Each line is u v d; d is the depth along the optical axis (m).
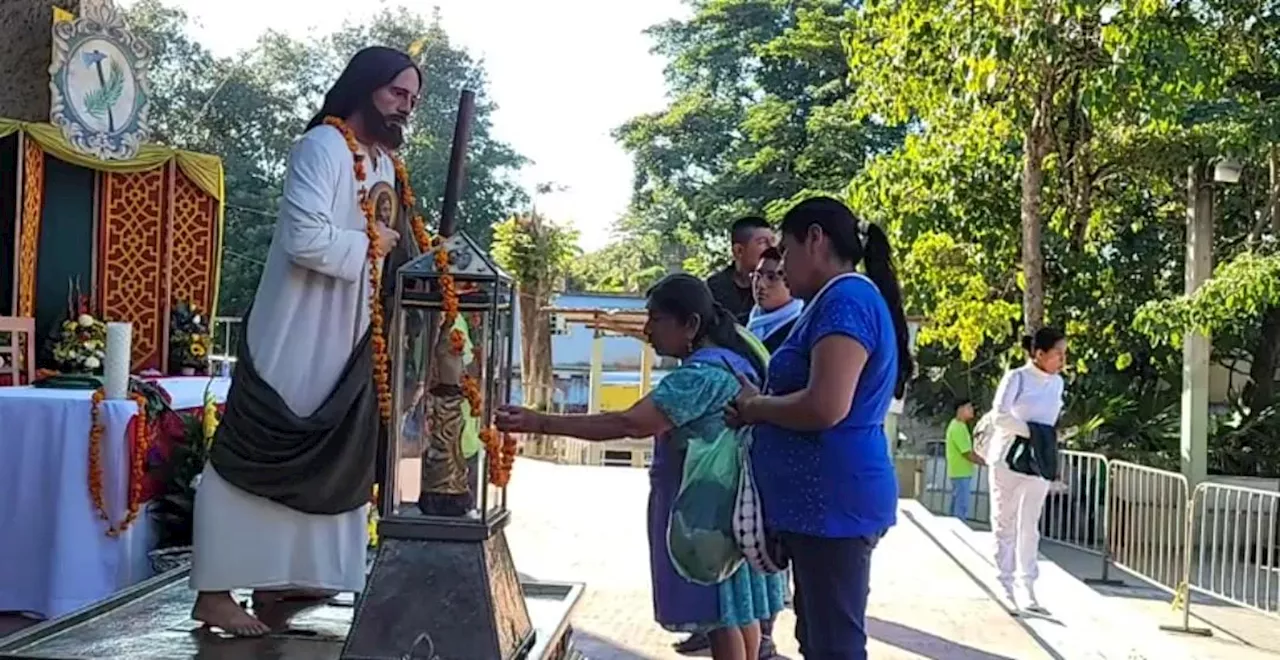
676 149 25.50
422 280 3.05
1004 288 11.91
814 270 3.17
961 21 10.02
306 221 3.25
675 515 3.30
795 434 3.07
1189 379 12.01
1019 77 10.20
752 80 25.11
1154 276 13.54
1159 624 8.11
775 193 22.08
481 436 3.04
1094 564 10.26
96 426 4.62
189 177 7.30
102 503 4.64
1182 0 10.45
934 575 6.74
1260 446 13.86
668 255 30.14
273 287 3.39
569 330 20.62
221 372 7.73
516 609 3.22
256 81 25.44
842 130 20.80
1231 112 11.30
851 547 3.04
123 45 6.76
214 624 3.42
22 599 4.61
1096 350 13.10
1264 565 8.82
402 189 3.55
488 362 3.11
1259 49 11.78
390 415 3.06
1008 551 6.08
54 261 6.87
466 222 25.25
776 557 3.21
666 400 3.30
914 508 9.76
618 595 5.90
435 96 25.22
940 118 10.90
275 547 3.41
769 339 4.27
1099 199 12.25
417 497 3.05
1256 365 14.54
